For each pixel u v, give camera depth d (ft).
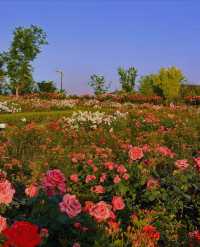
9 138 44.09
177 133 50.78
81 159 28.53
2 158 32.53
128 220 17.49
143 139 48.39
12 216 14.62
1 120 65.82
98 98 128.06
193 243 15.11
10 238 9.07
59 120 63.46
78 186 22.72
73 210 13.00
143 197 19.36
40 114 73.87
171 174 20.53
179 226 17.75
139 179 20.02
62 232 14.02
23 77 136.36
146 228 14.65
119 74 157.28
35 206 14.29
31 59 137.59
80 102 110.32
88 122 62.34
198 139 49.14
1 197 12.71
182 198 19.20
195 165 20.72
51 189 14.52
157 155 23.29
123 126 60.75
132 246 13.69
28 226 9.19
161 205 19.13
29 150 39.93
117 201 15.92
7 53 136.98
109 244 13.66
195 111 81.66
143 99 125.39
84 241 13.89
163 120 62.03
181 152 37.35
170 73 139.33
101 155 30.27
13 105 92.17
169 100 127.34
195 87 147.74
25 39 135.44
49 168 29.17
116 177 19.94
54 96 133.39
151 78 143.95
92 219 14.43
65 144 46.01
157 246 15.33
